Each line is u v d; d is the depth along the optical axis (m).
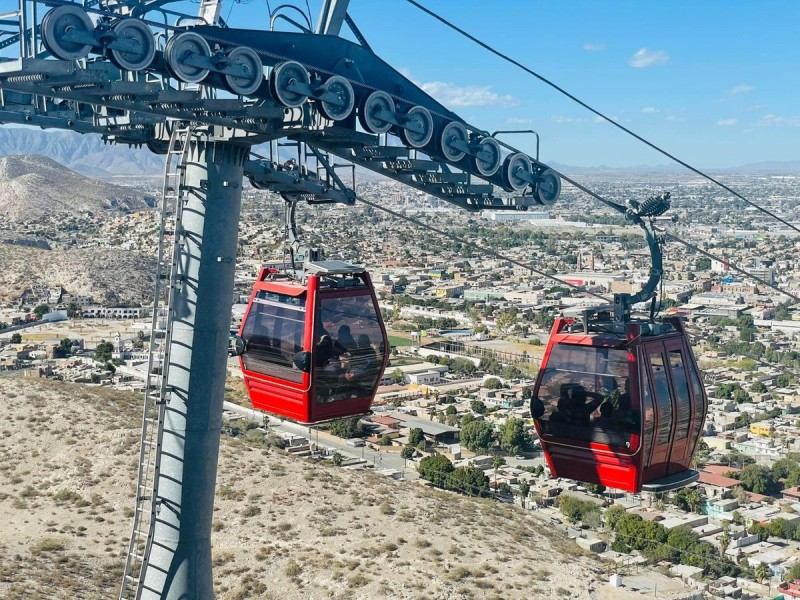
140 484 26.14
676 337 29.92
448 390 185.62
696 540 107.00
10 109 25.16
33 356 196.62
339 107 24.00
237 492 80.81
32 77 20.78
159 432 25.44
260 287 29.91
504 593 68.62
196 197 25.56
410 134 26.47
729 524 117.81
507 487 125.25
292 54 24.56
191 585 25.88
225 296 25.92
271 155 29.12
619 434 28.12
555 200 30.66
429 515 83.38
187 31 22.36
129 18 20.55
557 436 29.23
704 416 30.61
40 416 90.88
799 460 146.25
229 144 25.47
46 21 19.52
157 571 25.78
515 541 82.56
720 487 130.62
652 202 30.73
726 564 102.25
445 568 70.81
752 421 173.88
